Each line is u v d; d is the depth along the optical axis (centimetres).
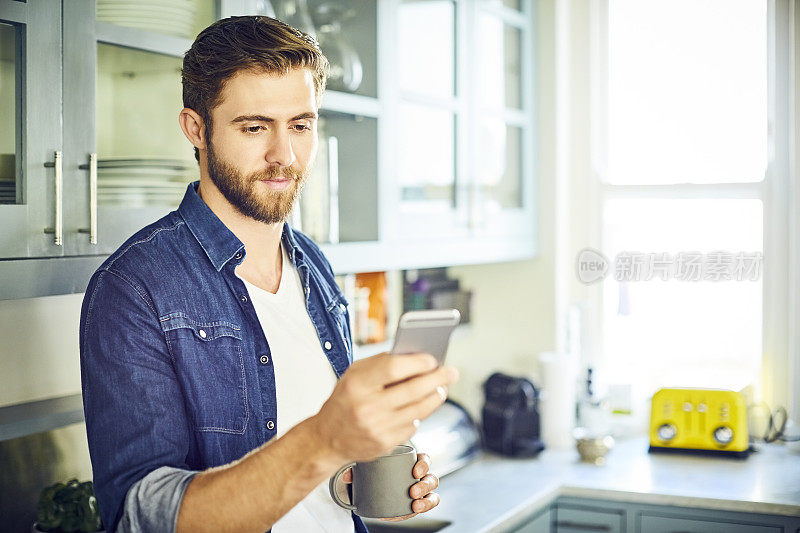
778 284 286
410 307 287
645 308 302
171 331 111
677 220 299
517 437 272
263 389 121
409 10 223
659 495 229
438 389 83
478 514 214
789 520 217
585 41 306
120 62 144
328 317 133
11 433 131
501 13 268
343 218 202
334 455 83
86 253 138
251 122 113
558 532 243
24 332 137
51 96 131
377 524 222
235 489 88
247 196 115
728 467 254
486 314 310
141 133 148
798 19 281
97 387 105
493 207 268
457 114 245
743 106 289
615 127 305
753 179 289
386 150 213
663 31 298
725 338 293
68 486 163
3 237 126
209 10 159
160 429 104
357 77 203
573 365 280
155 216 149
